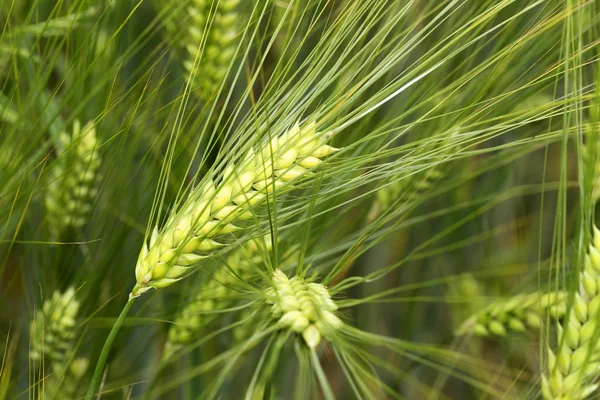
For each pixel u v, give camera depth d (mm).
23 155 562
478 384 586
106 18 593
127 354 624
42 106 583
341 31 505
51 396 558
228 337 613
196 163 599
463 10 597
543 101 608
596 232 491
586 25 574
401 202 604
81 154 586
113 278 610
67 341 587
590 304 490
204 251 510
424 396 690
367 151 574
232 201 495
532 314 587
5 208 570
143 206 598
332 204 579
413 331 704
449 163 606
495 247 741
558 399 496
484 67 517
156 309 600
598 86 490
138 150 629
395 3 513
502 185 703
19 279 655
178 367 617
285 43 533
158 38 640
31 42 611
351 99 495
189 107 600
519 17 579
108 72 580
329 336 467
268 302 497
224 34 580
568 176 729
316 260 615
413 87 589
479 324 600
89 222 609
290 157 491
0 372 561
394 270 715
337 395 682
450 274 711
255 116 497
